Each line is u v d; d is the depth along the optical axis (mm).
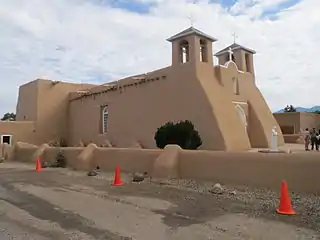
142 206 8609
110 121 30203
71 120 38031
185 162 13641
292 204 8320
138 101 26625
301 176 9719
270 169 10570
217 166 12273
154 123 24547
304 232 6023
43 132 36781
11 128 34719
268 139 24625
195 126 21125
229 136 20031
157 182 13133
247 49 27672
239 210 7922
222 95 22266
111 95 30500
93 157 19500
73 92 38219
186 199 9508
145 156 15617
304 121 41844
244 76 26375
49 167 21734
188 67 22422
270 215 7355
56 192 11273
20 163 26000
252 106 25594
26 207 8695
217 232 6113
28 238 5871
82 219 7246
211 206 8477
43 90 37406
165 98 23828
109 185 12789
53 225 6766
